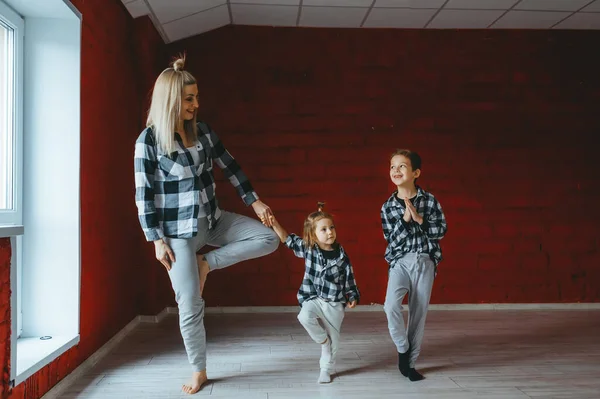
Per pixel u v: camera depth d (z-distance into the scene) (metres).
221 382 2.67
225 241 2.71
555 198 4.82
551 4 4.24
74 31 2.82
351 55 4.74
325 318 2.67
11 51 2.63
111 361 3.05
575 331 3.89
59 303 2.75
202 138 2.62
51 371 2.43
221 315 4.46
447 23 4.66
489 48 4.82
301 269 4.65
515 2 4.20
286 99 4.70
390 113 4.75
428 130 4.76
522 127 4.82
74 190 2.78
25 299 2.73
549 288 4.80
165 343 3.47
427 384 2.65
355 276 4.68
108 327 3.35
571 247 4.82
